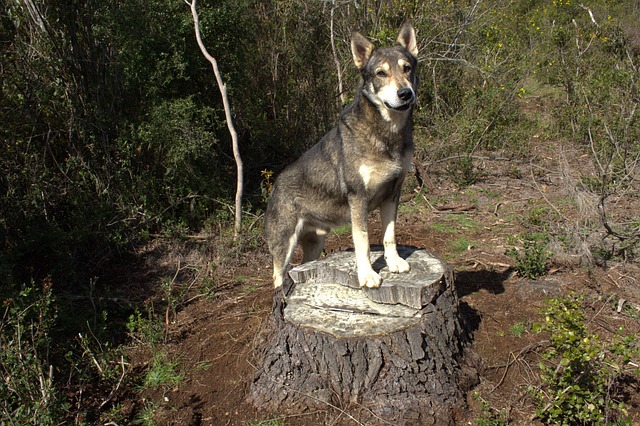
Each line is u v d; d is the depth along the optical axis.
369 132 3.95
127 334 4.75
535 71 12.41
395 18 10.04
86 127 6.86
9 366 3.51
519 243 6.07
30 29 6.73
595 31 12.41
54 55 6.68
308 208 4.68
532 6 16.58
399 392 3.49
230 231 6.91
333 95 9.87
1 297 4.32
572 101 10.68
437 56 10.66
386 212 4.26
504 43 12.28
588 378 3.30
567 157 9.13
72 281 5.68
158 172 7.30
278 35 9.62
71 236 5.98
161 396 3.91
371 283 3.87
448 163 9.15
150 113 6.96
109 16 6.82
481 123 9.73
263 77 9.45
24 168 6.19
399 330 3.54
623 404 3.20
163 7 7.01
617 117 8.13
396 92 3.72
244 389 3.88
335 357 3.54
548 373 3.49
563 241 5.81
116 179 6.84
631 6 14.54
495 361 4.04
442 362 3.64
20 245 5.69
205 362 4.29
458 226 6.93
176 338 4.68
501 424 3.32
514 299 4.88
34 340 3.94
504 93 10.46
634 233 5.50
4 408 3.27
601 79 10.23
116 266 6.33
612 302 4.74
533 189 8.05
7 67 6.39
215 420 3.63
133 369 4.25
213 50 7.33
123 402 3.87
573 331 3.32
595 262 5.42
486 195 7.98
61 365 4.22
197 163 7.28
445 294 3.90
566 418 3.22
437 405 3.48
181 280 5.96
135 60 6.85
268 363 3.76
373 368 3.52
